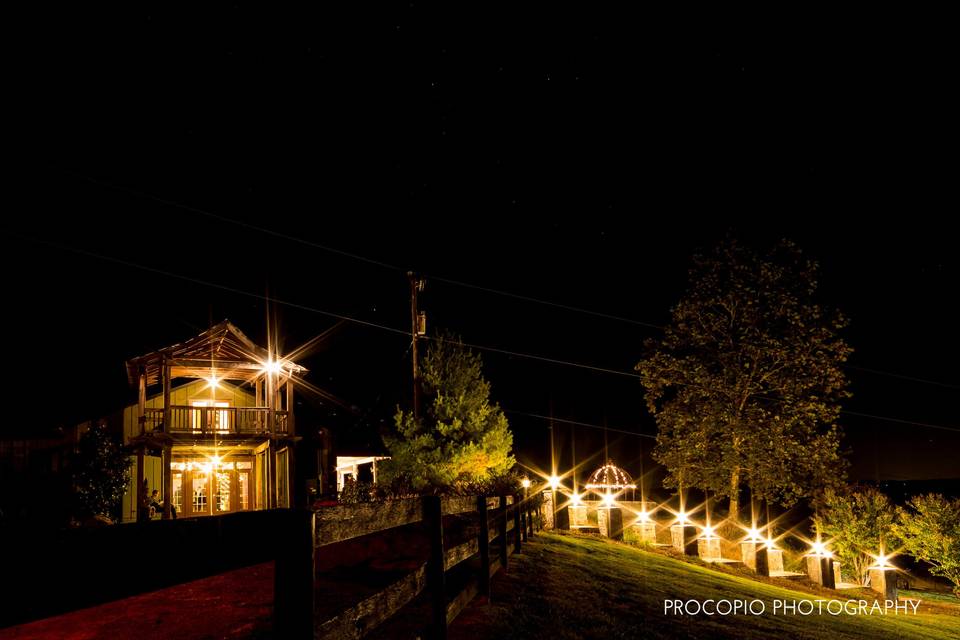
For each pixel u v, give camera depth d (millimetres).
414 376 19844
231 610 7969
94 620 7555
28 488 19953
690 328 26250
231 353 24281
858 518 24000
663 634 9867
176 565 2174
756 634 11336
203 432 23016
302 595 2842
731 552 23594
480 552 9172
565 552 15766
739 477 25469
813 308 24891
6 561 1746
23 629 7246
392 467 18766
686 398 25672
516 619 8523
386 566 10797
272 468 24047
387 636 6949
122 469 22062
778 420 24234
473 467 18328
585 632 8883
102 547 1953
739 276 25812
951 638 15031
